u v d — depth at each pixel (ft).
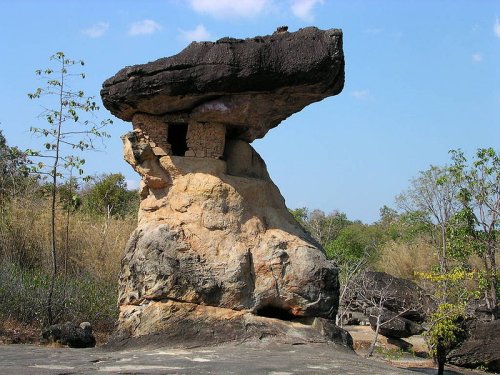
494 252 63.77
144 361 24.43
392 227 119.14
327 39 29.71
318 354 26.50
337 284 32.40
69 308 41.96
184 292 30.01
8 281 41.63
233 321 29.66
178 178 32.65
